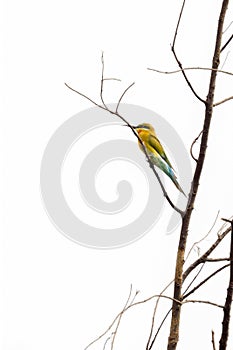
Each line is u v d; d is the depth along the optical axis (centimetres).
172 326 702
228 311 664
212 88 727
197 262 736
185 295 724
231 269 663
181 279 729
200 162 746
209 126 736
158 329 670
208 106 732
